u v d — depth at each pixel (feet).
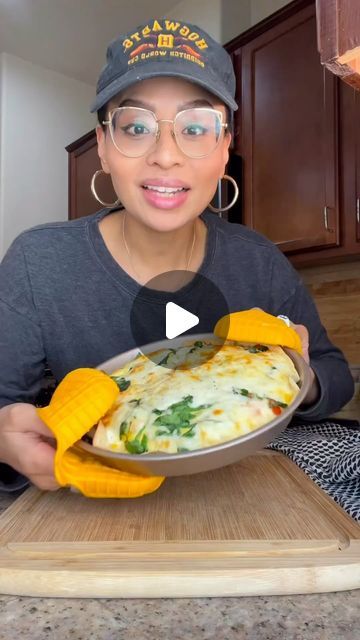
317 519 1.83
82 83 12.42
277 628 1.28
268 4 8.54
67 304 3.01
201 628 1.28
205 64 2.51
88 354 3.05
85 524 1.81
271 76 6.88
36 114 11.66
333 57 1.40
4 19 10.09
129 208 2.60
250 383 1.84
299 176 6.57
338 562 1.49
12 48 11.09
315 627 1.28
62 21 10.13
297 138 6.57
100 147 2.84
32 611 1.38
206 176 2.53
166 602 1.42
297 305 3.47
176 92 2.40
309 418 2.97
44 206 11.74
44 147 11.77
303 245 6.56
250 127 7.14
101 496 1.89
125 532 1.73
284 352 2.12
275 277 3.42
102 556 1.58
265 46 6.95
